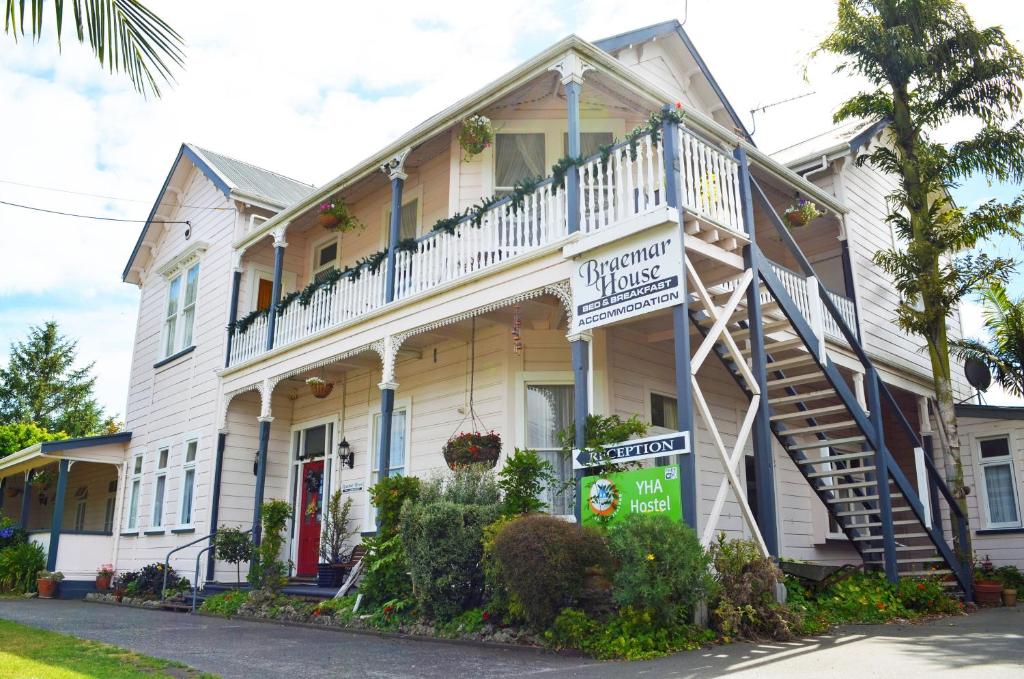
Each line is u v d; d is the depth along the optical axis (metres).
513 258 9.32
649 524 6.73
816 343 9.83
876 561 11.27
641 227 7.96
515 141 12.46
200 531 15.19
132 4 5.29
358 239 15.01
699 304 9.93
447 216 12.72
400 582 9.17
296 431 15.70
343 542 13.15
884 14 13.46
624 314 8.04
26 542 18.77
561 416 10.94
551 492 10.55
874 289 14.70
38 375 42.31
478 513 8.32
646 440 7.48
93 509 23.47
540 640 6.96
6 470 21.48
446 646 7.42
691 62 14.02
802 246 15.10
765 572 7.43
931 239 13.13
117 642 7.99
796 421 13.27
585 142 12.34
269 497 15.20
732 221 8.95
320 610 9.99
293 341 13.30
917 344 15.74
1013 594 11.16
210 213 17.73
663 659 6.11
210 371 16.14
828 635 7.42
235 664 6.41
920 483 11.07
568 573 6.84
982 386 16.23
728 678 5.25
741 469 12.70
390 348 11.12
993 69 12.85
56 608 13.34
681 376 7.40
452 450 9.94
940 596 9.72
